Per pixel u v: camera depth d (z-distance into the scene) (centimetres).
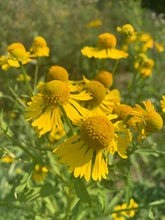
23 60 14
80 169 10
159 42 41
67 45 46
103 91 13
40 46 17
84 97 12
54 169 16
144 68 24
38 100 12
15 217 23
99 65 20
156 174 33
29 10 46
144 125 11
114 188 17
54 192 15
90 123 10
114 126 11
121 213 22
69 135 12
